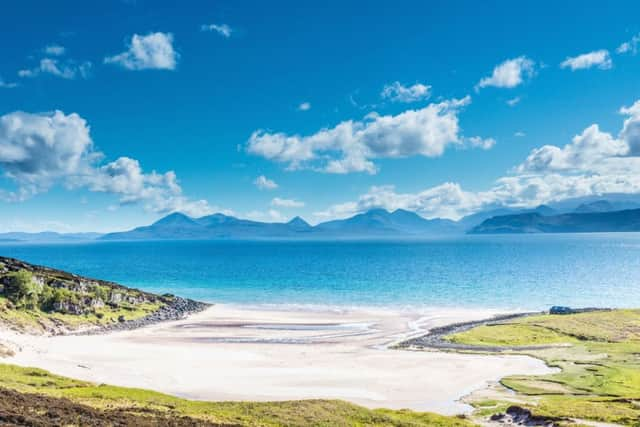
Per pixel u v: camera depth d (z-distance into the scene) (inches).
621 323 4909.0
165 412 2038.6
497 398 2805.1
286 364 3636.8
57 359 3587.6
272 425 2003.0
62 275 6845.5
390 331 5039.4
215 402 2409.0
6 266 6555.1
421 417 2354.8
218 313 6284.5
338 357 3870.6
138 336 4830.2
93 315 5526.6
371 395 2906.0
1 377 2496.3
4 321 4638.3
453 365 3587.6
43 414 1685.5
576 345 4185.5
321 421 2116.1
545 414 2336.4
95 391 2407.7
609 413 2347.4
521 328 4862.2
